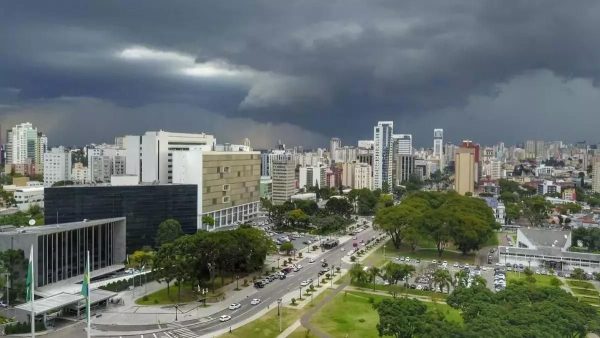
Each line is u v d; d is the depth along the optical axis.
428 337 132.25
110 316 193.12
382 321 148.00
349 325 183.88
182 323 186.12
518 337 126.88
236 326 183.00
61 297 194.00
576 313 147.62
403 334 143.38
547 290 170.50
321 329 179.75
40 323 178.75
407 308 152.62
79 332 175.88
